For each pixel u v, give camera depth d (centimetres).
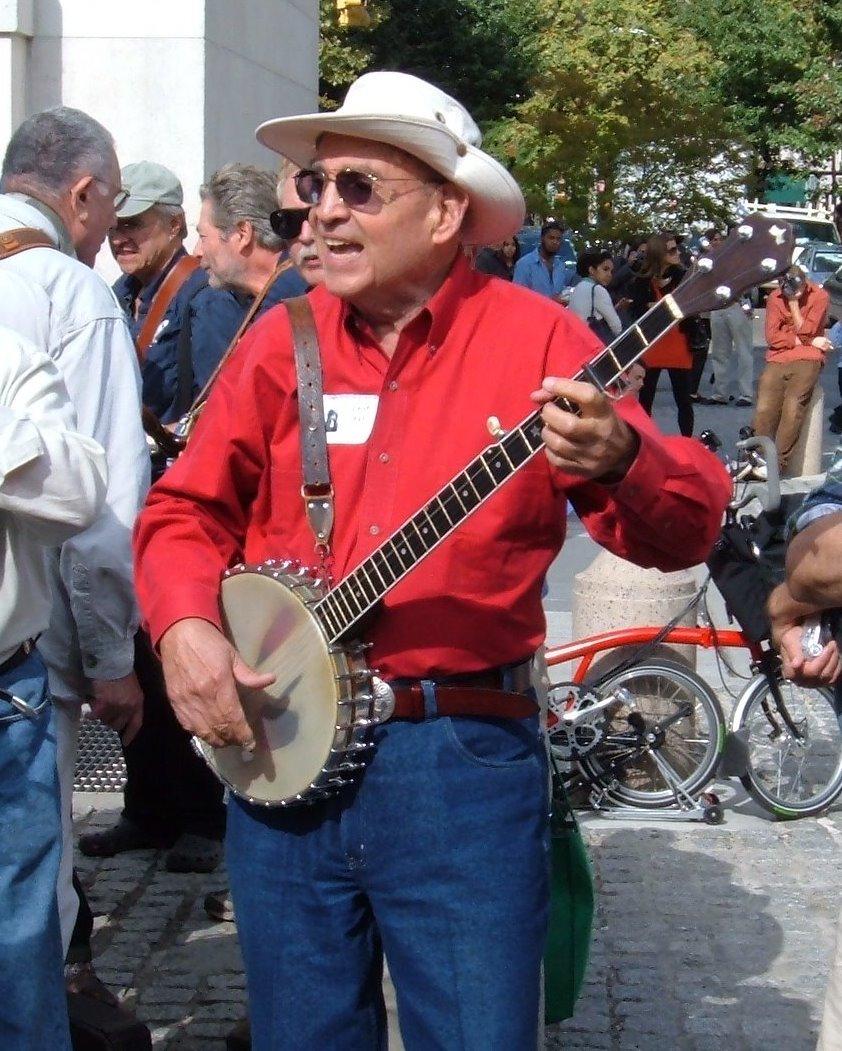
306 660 264
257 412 279
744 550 583
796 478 1334
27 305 354
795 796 601
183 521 285
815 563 287
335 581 271
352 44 3125
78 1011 387
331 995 275
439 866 262
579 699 598
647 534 253
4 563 304
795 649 305
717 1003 441
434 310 265
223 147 940
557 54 3350
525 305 270
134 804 548
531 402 263
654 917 498
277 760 268
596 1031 425
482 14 3459
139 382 381
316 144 270
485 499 248
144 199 568
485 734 266
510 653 268
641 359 236
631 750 593
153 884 525
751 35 3553
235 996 445
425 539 254
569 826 376
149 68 891
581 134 2167
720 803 612
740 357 1977
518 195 270
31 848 309
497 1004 260
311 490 272
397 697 263
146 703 527
